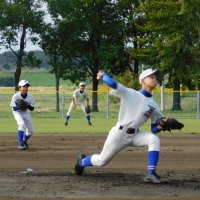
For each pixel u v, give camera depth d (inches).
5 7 2425.0
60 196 422.0
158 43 2278.5
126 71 2544.3
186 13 2210.9
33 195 425.4
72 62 2559.1
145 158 679.7
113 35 2598.4
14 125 1401.3
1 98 3211.1
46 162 645.3
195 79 2284.7
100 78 482.0
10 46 2519.7
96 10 2546.8
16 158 685.9
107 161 504.7
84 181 492.4
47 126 1344.7
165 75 2464.3
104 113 2068.2
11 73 6471.5
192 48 2228.1
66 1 2468.0
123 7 2596.0
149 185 473.1
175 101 2311.8
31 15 2444.6
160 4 2263.8
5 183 478.9
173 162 648.4
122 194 431.8
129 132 485.7
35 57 2549.2
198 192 443.8
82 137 1005.2
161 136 1045.2
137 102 481.4
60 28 2513.5
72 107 1359.5
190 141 937.5
